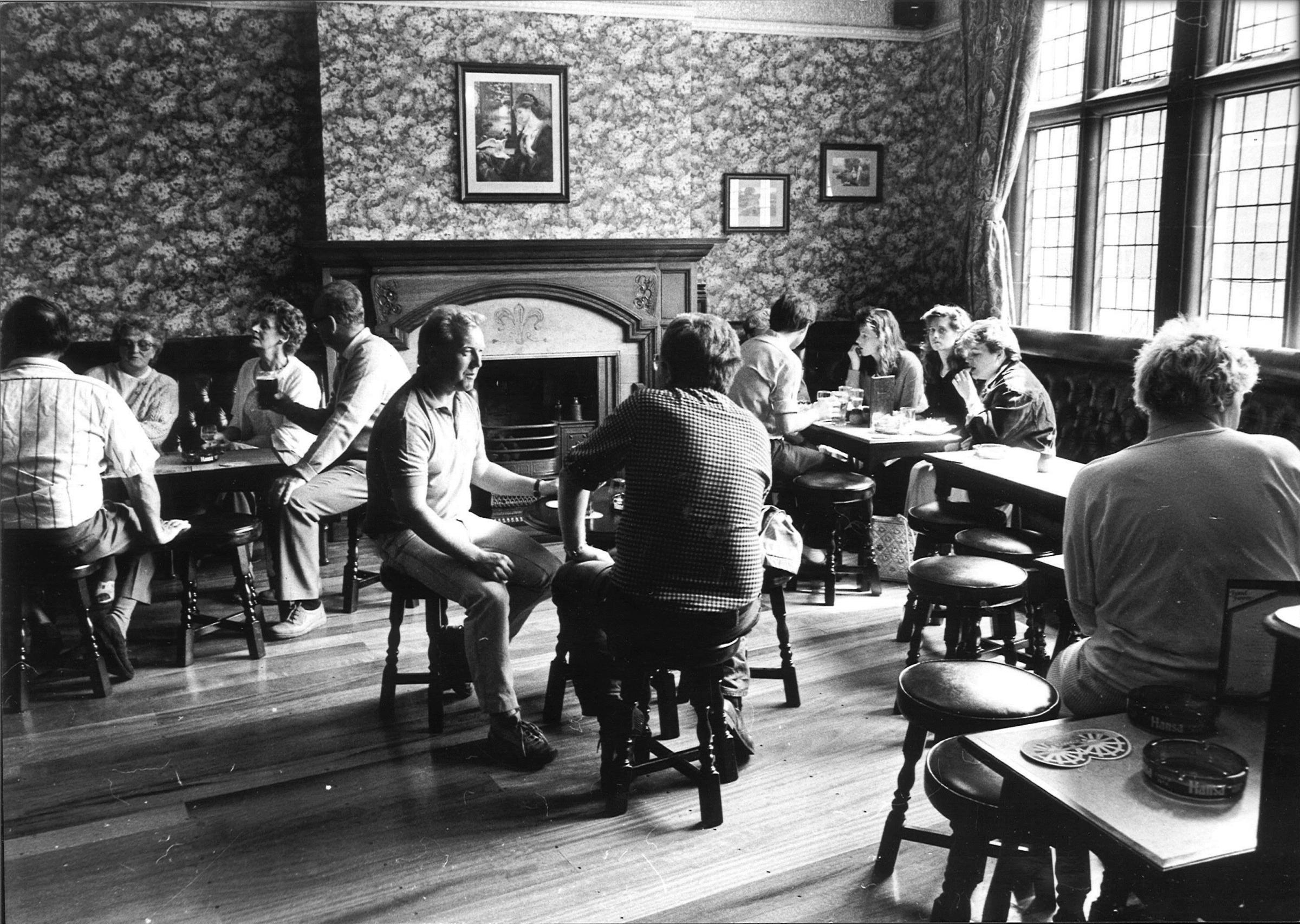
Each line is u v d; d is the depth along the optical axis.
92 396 3.78
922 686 2.46
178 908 2.55
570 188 6.93
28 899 2.58
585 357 7.23
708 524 2.72
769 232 7.81
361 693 3.95
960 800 2.20
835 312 8.04
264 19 6.59
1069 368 6.49
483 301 6.75
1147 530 2.26
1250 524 2.18
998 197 6.86
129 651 4.44
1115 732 2.04
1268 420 5.11
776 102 7.66
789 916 2.48
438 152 6.66
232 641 4.55
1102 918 1.80
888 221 8.03
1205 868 1.61
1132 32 6.36
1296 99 5.30
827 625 4.67
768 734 3.53
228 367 6.66
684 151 7.14
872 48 7.77
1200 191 5.82
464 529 3.58
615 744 2.97
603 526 3.64
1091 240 6.69
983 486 4.24
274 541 4.54
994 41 6.65
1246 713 2.11
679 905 2.54
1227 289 5.85
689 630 2.77
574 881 2.66
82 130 6.38
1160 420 2.36
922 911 2.49
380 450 3.39
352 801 3.11
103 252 6.51
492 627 3.32
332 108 6.44
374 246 6.35
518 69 6.68
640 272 7.01
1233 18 5.67
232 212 6.70
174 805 3.09
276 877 2.69
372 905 2.57
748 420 2.86
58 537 3.77
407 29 6.49
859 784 3.17
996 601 3.43
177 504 5.45
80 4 6.27
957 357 5.47
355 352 4.59
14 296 6.34
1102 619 2.44
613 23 6.87
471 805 3.08
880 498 6.02
